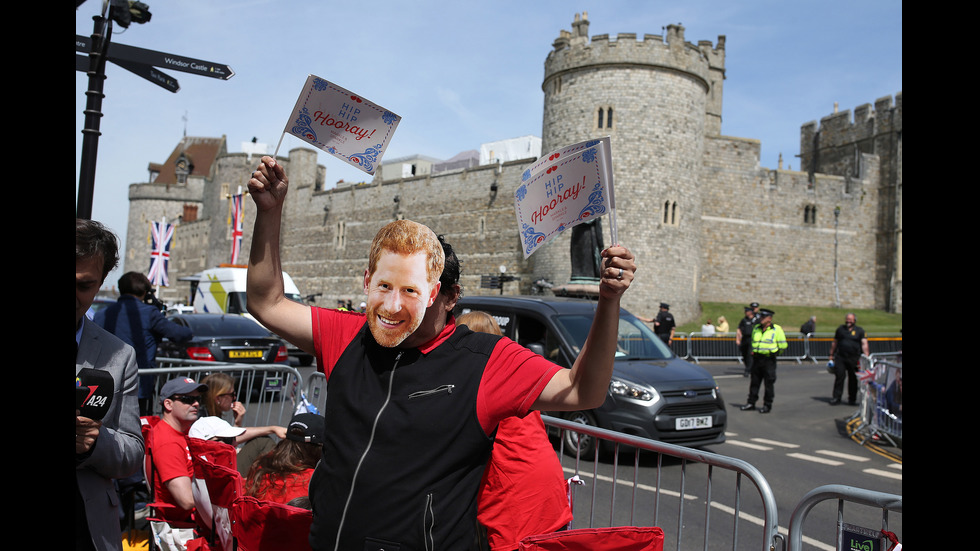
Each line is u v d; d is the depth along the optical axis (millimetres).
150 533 4348
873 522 5891
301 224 56281
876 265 41438
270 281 2393
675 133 32625
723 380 17953
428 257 2189
